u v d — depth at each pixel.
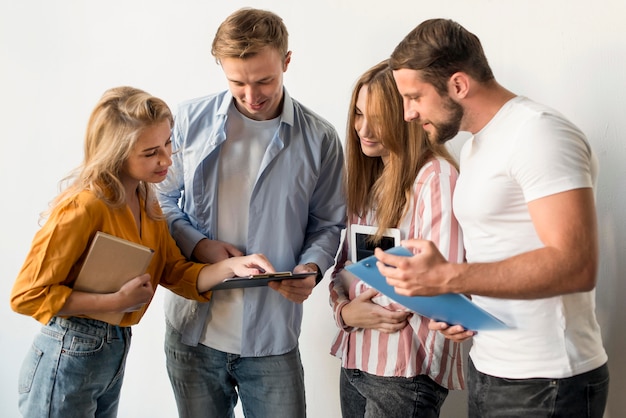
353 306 1.81
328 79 2.26
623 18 1.83
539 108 1.43
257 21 1.75
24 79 2.63
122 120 1.69
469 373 1.66
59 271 1.65
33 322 2.72
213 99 1.99
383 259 1.39
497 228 1.48
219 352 1.99
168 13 2.42
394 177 1.76
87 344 1.73
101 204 1.70
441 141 1.56
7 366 2.77
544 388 1.46
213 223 1.98
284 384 1.99
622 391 1.92
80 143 2.59
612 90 1.86
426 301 1.49
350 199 1.89
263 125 1.94
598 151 1.90
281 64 1.82
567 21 1.90
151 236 1.85
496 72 2.02
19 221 2.71
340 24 2.21
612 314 1.92
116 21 2.49
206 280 1.87
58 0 2.55
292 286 1.85
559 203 1.34
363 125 1.79
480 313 1.43
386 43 2.16
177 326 2.01
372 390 1.80
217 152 1.94
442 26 1.48
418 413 1.76
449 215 1.69
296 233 2.00
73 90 2.58
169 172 2.04
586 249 1.32
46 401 1.72
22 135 2.66
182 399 2.05
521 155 1.39
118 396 1.92
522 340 1.48
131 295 1.70
